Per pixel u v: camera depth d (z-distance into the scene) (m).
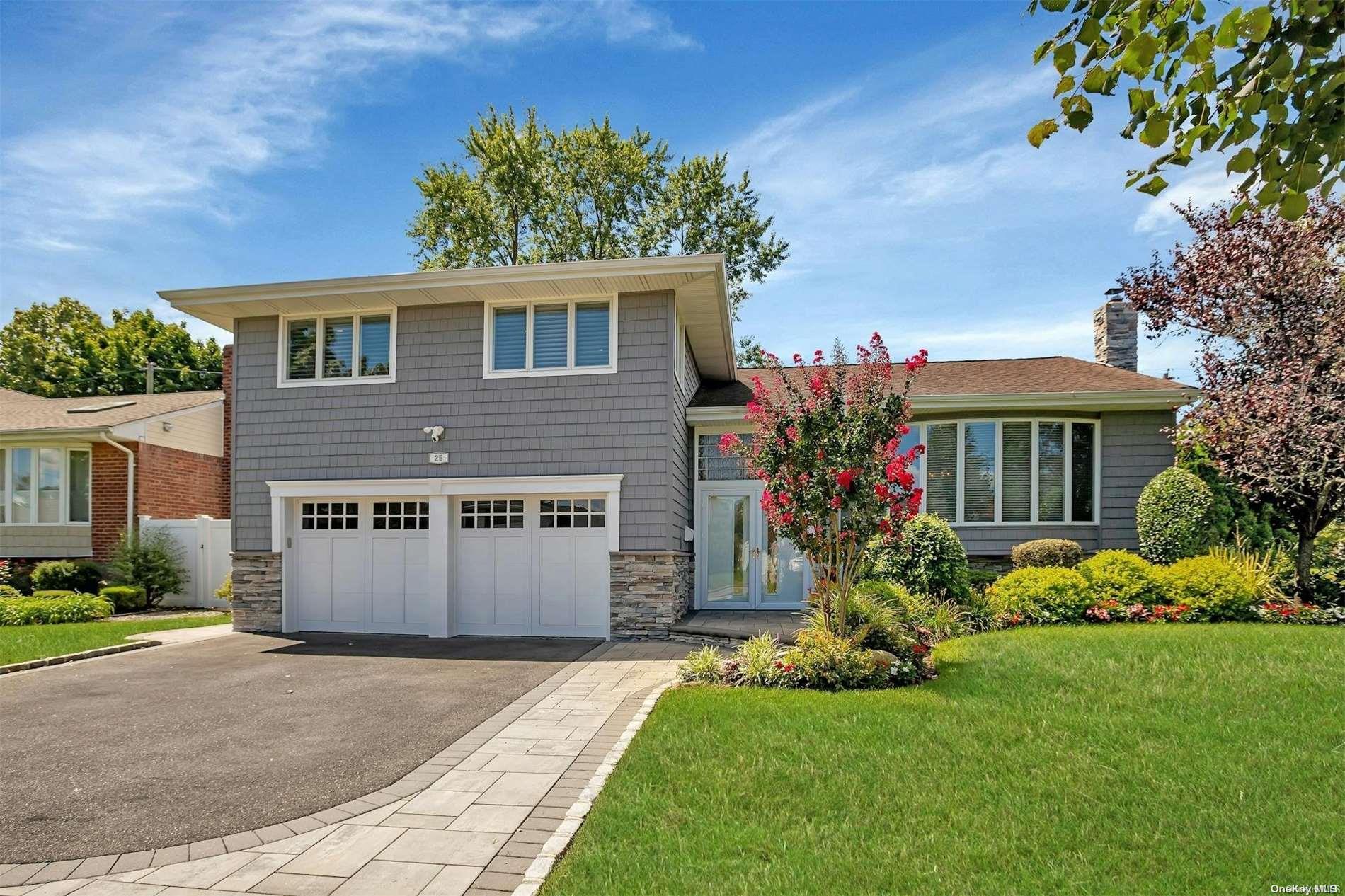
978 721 5.82
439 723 6.62
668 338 11.27
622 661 9.31
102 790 5.12
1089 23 2.97
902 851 3.91
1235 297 11.87
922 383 14.35
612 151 25.92
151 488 16.48
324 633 11.97
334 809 4.74
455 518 11.82
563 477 11.41
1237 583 9.62
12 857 4.13
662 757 5.25
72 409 18.34
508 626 11.62
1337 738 5.29
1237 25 2.69
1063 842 4.00
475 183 26.41
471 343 11.80
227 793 5.03
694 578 13.86
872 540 8.42
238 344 12.52
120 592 14.85
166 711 7.11
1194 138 3.17
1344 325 10.11
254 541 12.31
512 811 4.66
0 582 15.29
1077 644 8.09
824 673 7.18
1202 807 4.36
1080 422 13.32
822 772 4.91
